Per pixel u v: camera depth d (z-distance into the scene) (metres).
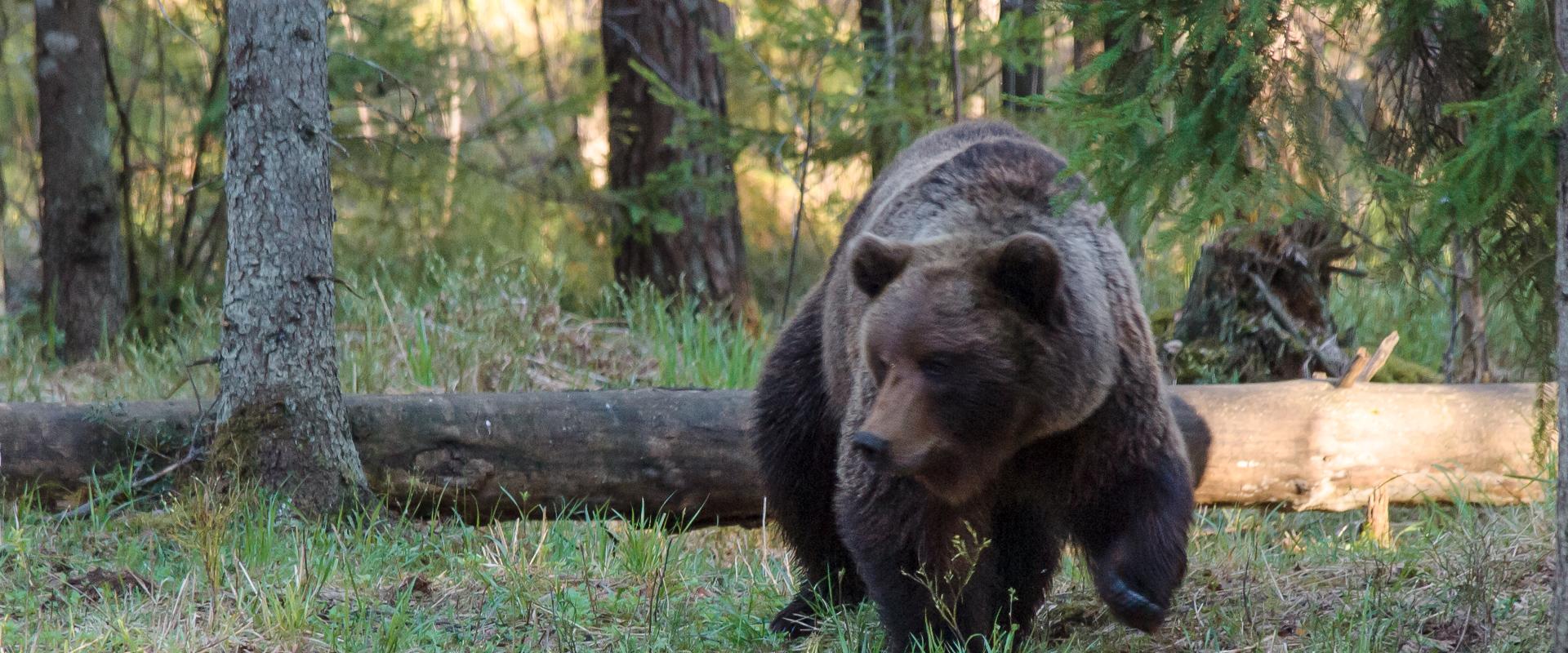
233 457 6.52
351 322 10.95
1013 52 10.62
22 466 6.70
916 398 4.37
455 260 13.21
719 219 14.24
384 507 6.85
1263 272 8.57
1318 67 4.56
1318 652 5.03
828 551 6.07
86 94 11.83
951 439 4.43
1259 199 4.54
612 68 14.28
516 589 5.81
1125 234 7.00
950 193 5.18
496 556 6.41
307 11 6.44
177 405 7.05
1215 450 7.00
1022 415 4.48
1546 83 3.96
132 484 6.71
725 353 10.38
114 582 5.73
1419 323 10.33
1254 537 6.78
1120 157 4.56
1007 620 5.58
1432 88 4.96
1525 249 4.76
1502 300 4.97
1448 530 6.86
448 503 6.91
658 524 6.98
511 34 22.25
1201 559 6.63
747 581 6.42
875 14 12.38
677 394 7.06
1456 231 4.54
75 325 11.92
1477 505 7.15
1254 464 7.02
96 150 11.90
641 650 5.22
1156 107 4.62
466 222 14.34
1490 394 7.12
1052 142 9.20
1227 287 8.63
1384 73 5.25
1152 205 4.73
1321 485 7.07
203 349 10.43
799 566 6.29
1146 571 4.67
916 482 4.73
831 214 13.57
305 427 6.55
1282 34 4.54
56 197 11.83
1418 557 6.20
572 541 6.65
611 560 6.44
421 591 5.93
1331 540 6.86
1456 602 5.39
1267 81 4.41
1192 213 4.51
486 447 6.88
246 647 5.09
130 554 6.09
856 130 12.57
